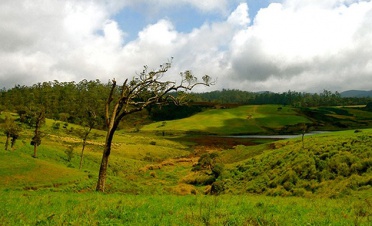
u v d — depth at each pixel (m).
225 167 53.06
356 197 23.78
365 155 33.25
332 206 16.44
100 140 116.38
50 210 13.73
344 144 38.50
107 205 15.18
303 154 40.09
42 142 88.56
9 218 11.52
